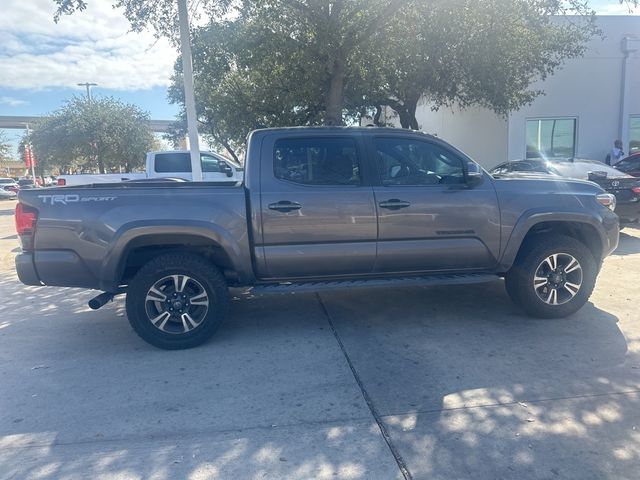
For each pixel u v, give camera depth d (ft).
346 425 11.91
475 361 15.16
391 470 10.23
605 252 18.83
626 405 12.45
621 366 14.57
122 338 18.01
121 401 13.29
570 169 35.35
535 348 15.97
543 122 62.69
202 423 12.14
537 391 13.25
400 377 14.26
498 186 17.80
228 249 16.33
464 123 71.97
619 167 44.24
